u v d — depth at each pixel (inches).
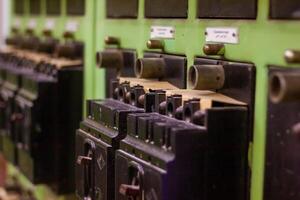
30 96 68.0
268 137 38.2
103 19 64.2
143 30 55.1
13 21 102.7
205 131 38.4
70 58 71.7
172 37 50.1
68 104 68.2
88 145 49.9
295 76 33.4
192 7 47.1
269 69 38.1
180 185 37.8
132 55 57.1
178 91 45.0
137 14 56.3
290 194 36.2
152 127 40.3
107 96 62.4
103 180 46.6
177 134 37.4
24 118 68.6
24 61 79.2
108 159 45.9
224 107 39.5
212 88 43.0
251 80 39.9
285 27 36.3
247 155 40.3
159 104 44.4
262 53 38.9
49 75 69.7
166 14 50.8
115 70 60.3
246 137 40.1
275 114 37.4
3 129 80.0
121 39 60.1
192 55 47.3
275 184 37.7
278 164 37.3
